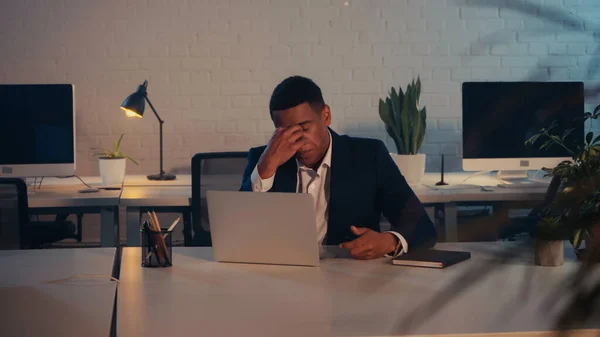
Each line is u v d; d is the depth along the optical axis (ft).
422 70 15.67
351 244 6.47
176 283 5.61
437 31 15.60
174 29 15.15
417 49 15.61
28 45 14.84
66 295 5.18
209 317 4.61
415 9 15.55
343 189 7.57
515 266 5.90
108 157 11.86
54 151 11.07
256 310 4.77
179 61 15.23
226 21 15.24
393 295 5.15
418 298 5.05
